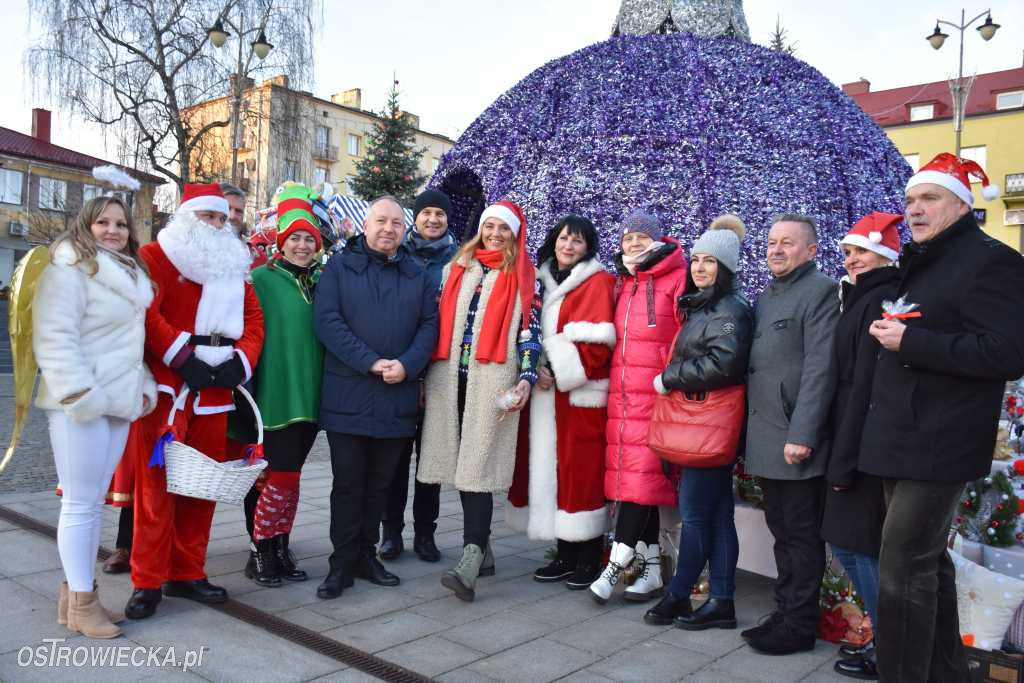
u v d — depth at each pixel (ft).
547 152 16.17
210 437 11.80
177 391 11.40
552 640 10.94
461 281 13.34
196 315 11.50
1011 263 7.86
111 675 9.30
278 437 12.78
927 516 8.26
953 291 8.10
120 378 10.35
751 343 11.09
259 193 86.12
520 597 12.89
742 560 13.35
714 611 11.63
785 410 10.71
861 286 9.90
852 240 10.04
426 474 13.14
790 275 10.98
